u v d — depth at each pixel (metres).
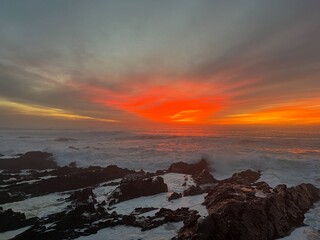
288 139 58.84
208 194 21.41
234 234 13.18
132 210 19.22
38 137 70.56
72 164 36.09
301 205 18.62
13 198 21.97
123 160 37.50
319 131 80.12
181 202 20.53
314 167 31.30
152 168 35.22
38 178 28.75
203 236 12.95
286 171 30.80
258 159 33.81
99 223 16.27
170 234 14.72
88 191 21.81
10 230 16.06
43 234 14.66
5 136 71.56
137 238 14.44
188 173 31.48
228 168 32.75
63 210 19.31
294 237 14.67
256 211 14.94
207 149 42.03
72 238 14.62
